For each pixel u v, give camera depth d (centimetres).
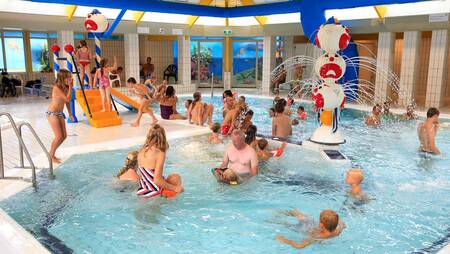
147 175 479
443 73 1279
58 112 594
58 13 1412
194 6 1412
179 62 1816
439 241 383
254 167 561
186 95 1653
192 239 390
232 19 1766
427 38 1666
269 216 444
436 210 461
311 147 708
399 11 1301
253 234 402
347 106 1281
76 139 779
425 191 521
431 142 696
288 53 1880
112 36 2027
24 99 1457
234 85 2031
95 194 493
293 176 579
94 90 1033
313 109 1191
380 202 486
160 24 1669
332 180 564
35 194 489
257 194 510
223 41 1973
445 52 1260
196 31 1766
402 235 398
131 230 406
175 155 678
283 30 1647
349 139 829
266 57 1727
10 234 365
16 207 452
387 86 1383
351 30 1430
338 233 399
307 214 450
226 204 476
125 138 788
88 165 609
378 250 369
